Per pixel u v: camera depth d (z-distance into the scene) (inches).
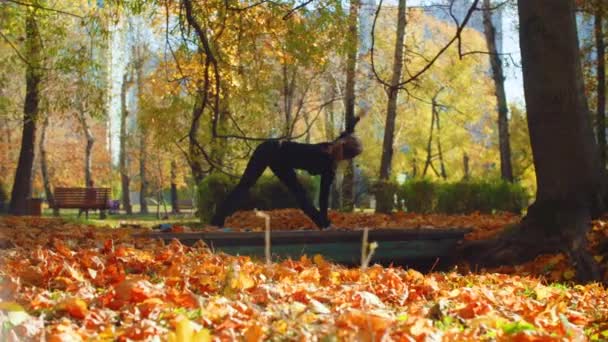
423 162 1941.4
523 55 458.9
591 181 446.9
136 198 3147.1
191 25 449.7
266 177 773.3
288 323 146.0
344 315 150.3
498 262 445.7
